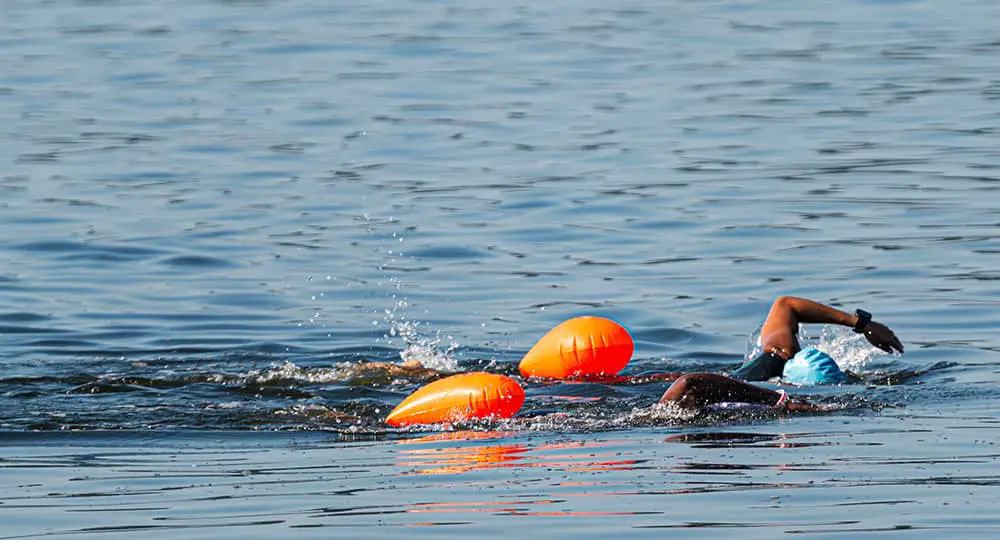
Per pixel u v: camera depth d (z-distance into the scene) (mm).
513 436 32625
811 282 53594
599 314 49844
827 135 86812
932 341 44938
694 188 72250
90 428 33594
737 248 59656
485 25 141875
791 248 59375
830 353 43719
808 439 31672
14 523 25984
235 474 29500
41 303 51094
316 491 27969
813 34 135750
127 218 66188
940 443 31031
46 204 69062
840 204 67812
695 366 41812
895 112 94625
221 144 85750
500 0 162000
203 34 137250
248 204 69438
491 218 66188
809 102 99500
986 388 37594
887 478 28141
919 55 121312
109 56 123562
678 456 30281
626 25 142000
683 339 46406
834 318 40750
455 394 33938
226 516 26250
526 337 47031
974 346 44031
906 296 51125
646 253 59281
